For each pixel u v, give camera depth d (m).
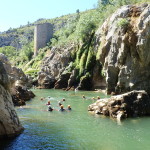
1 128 13.94
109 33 44.72
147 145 13.95
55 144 13.56
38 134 15.43
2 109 13.84
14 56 131.38
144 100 22.92
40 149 12.64
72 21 93.38
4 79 14.96
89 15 65.75
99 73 52.00
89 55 55.22
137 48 36.09
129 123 19.28
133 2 50.94
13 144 13.18
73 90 53.09
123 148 13.36
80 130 16.88
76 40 66.19
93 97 36.16
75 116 21.70
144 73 37.19
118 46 40.41
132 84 37.66
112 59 41.34
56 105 28.48
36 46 103.38
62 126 17.91
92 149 12.98
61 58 63.34
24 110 24.20
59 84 57.59
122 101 22.34
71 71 58.34
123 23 38.62
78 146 13.41
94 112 23.44
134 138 15.26
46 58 77.88
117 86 40.19
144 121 20.09
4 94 14.70
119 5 54.53
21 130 15.87
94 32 59.72
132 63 37.91
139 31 35.91
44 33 103.94
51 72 64.69
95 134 15.95
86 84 53.22
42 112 23.38
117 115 21.16
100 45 51.00
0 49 164.12
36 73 72.38
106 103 22.98
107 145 13.78
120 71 39.38
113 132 16.55
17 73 46.66
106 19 51.12
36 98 35.28
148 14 35.47
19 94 30.42
